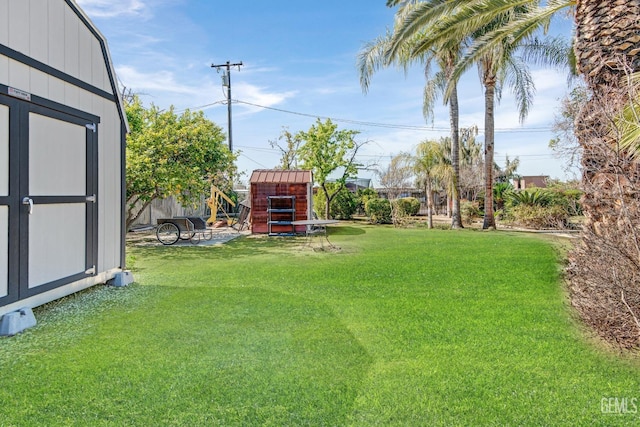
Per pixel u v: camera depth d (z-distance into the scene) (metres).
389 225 17.14
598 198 3.50
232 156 12.52
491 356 2.95
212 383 2.52
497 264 6.93
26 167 3.85
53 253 4.23
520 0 7.02
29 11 3.90
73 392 2.41
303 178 13.37
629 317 2.96
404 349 3.08
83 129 4.79
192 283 5.47
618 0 3.72
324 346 3.14
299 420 2.12
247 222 15.54
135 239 11.62
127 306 4.27
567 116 3.97
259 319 3.82
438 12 7.70
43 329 3.53
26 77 3.86
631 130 2.90
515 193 16.30
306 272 6.29
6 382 2.53
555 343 3.19
